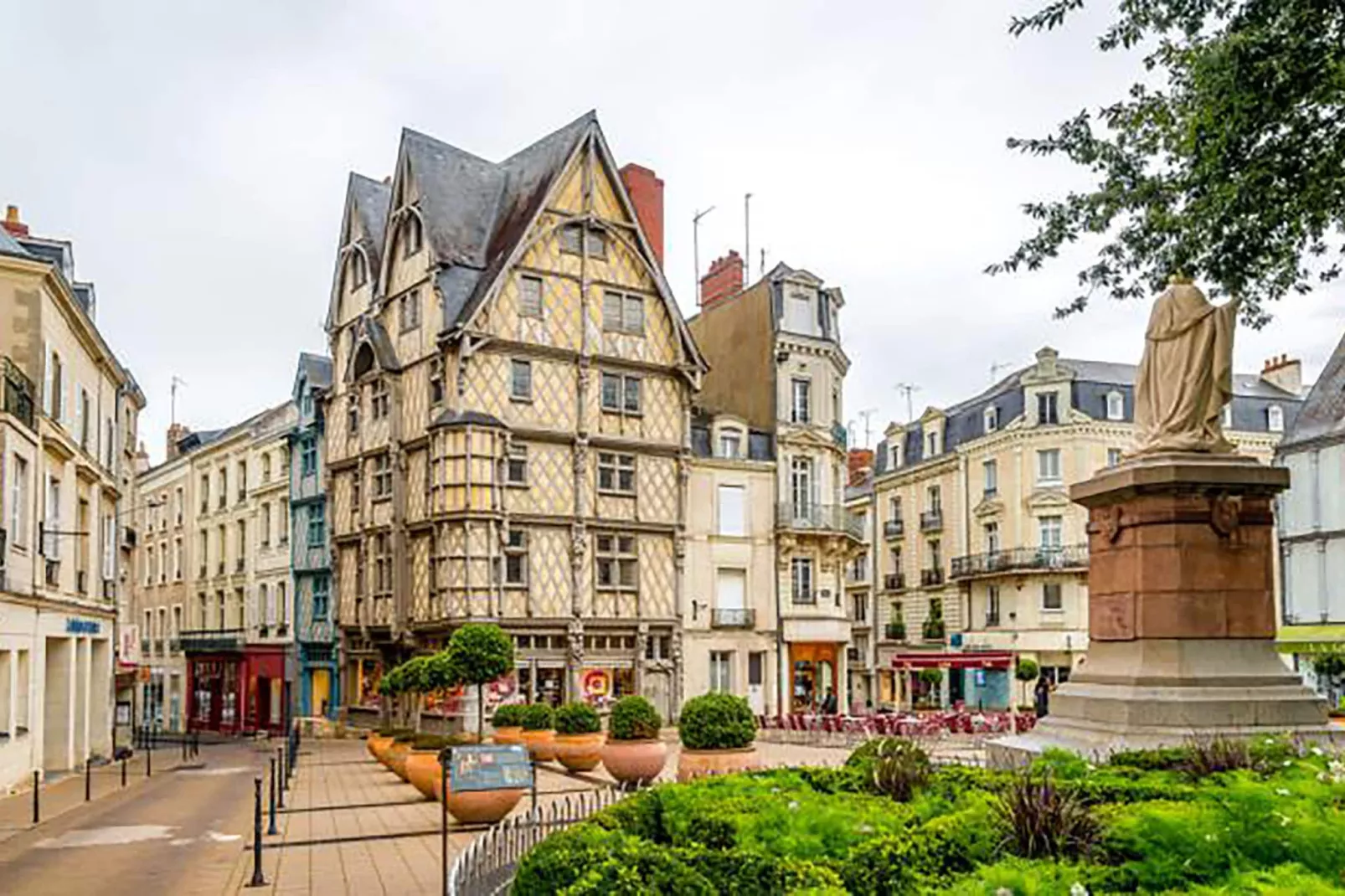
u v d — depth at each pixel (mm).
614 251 33344
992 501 45750
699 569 33969
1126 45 10070
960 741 25641
